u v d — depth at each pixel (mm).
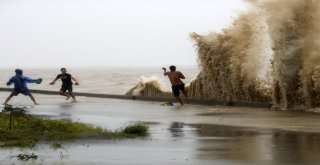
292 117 42844
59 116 46125
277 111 49438
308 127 35625
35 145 27219
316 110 49500
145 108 55750
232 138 30406
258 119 41750
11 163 22438
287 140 29281
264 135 31625
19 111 37062
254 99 58812
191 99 63531
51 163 22516
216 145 27594
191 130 34750
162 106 58719
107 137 30453
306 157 23688
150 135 31984
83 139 29609
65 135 30781
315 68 50062
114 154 24812
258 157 23766
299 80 52219
